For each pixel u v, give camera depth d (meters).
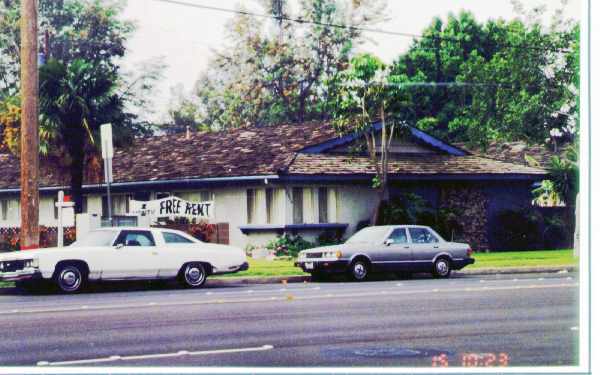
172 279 22.91
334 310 16.95
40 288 22.89
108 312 16.77
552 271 29.03
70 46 60.56
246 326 14.77
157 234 22.88
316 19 61.75
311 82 62.00
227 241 34.78
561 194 39.38
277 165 33.22
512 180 38.38
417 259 25.94
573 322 15.21
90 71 32.28
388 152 36.16
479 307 17.39
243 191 34.56
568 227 39.16
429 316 16.05
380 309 17.11
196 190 36.44
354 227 34.94
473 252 37.03
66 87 31.58
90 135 31.81
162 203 32.94
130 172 38.78
